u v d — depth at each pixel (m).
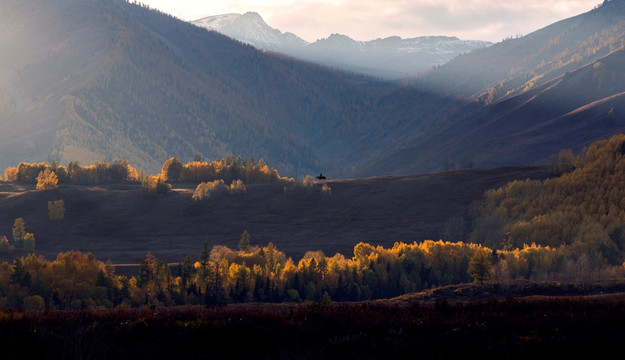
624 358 26.75
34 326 30.20
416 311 35.94
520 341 28.97
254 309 36.41
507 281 94.94
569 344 28.34
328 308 35.94
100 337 26.97
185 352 27.38
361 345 27.59
